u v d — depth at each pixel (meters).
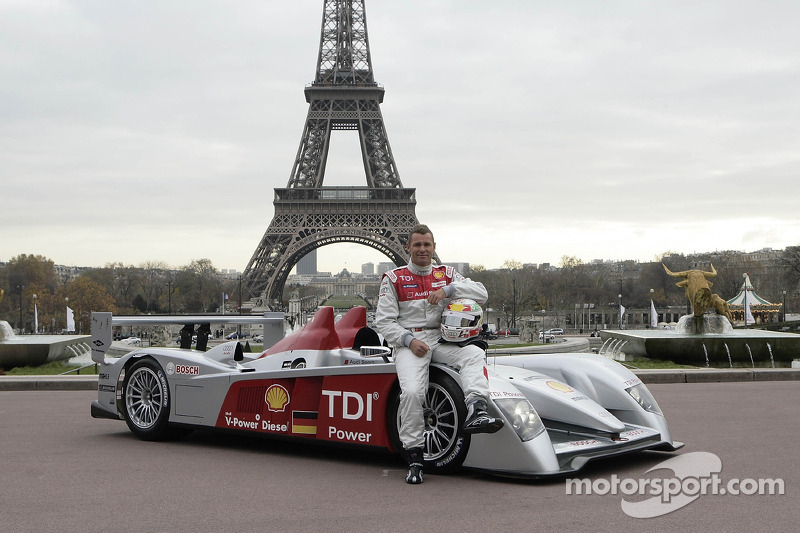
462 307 6.51
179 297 136.88
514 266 161.62
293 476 6.58
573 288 149.00
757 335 20.48
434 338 6.64
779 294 129.25
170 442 8.38
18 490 6.07
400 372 6.46
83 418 10.07
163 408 8.27
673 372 14.36
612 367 7.75
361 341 8.33
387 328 6.59
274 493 5.96
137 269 142.00
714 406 10.81
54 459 7.35
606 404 7.46
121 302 134.00
